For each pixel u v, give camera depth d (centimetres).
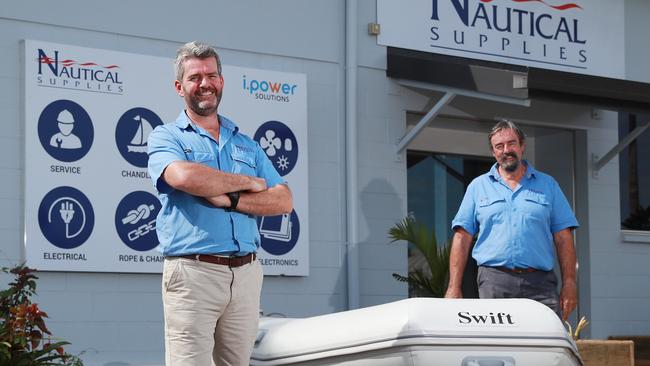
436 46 1055
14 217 844
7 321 709
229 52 955
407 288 1034
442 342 570
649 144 1203
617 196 1177
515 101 929
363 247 1009
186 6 932
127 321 884
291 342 625
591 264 1154
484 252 721
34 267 842
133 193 888
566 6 1141
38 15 863
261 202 496
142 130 897
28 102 848
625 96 1014
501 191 720
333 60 1009
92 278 871
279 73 973
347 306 998
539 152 1198
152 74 905
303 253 970
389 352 582
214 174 481
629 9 1189
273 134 966
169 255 487
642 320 1180
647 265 1190
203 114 503
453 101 1084
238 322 496
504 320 580
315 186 990
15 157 847
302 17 994
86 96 874
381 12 1030
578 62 1146
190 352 483
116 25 897
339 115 1009
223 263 486
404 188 1034
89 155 871
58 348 723
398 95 1037
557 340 577
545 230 716
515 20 1104
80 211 864
